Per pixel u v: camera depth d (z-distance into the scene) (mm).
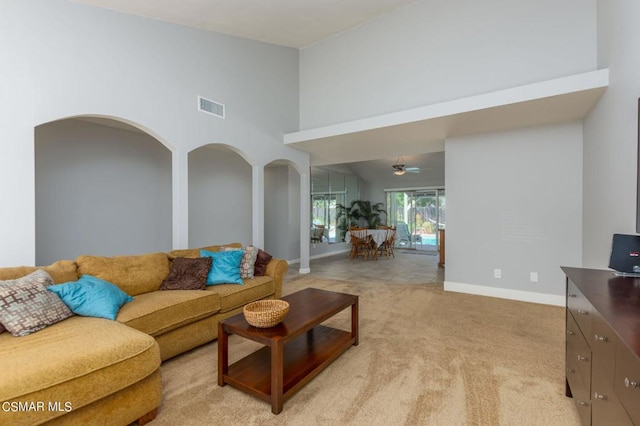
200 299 2535
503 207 4074
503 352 2477
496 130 4098
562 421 1657
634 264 1754
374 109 4688
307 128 5438
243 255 3387
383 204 10391
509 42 3619
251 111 4645
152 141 5176
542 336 2795
